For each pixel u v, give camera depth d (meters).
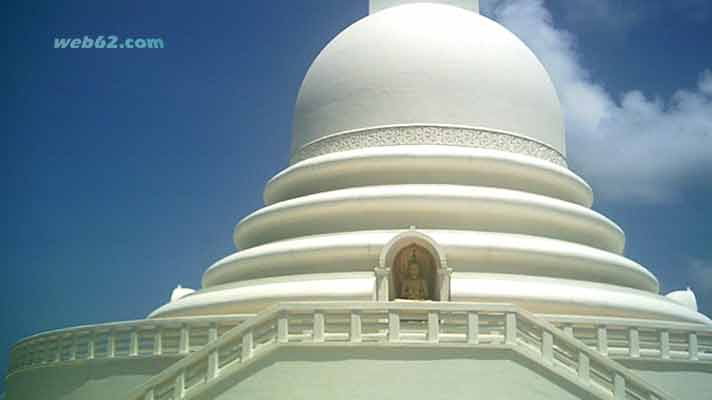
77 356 30.91
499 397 22.55
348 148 36.66
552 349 23.36
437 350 22.92
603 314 30.38
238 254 34.78
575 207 35.06
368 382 22.73
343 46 39.16
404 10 39.50
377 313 23.44
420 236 27.94
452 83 36.53
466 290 29.08
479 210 32.94
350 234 32.25
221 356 23.94
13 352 35.50
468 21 38.84
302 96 39.97
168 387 23.86
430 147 35.12
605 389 23.34
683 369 27.81
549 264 31.94
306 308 23.52
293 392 22.80
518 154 36.31
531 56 40.09
